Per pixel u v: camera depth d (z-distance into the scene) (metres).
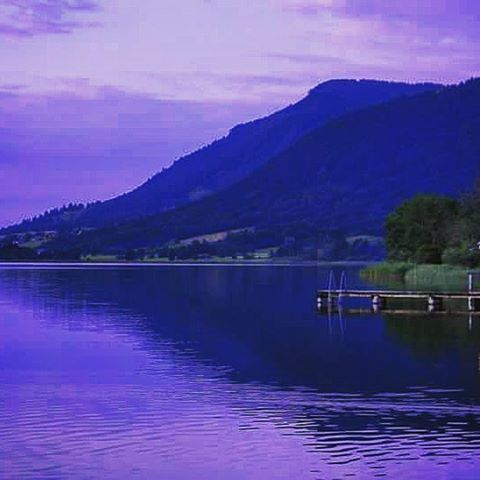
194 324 98.38
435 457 42.16
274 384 59.38
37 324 98.62
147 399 54.62
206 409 51.84
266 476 39.94
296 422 48.53
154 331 91.25
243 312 112.75
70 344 80.88
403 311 109.19
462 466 40.88
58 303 130.00
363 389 57.44
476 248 182.00
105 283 194.12
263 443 44.69
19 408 52.12
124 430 47.12
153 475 40.22
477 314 104.69
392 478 39.44
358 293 117.12
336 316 104.94
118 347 78.62
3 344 80.94
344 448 43.75
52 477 39.91
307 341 81.81
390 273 193.50
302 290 163.00
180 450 43.56
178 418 49.62
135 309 118.62
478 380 60.34
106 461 42.00
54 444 44.56
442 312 107.44
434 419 49.03
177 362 69.50
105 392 56.94
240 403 53.38
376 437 45.53
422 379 60.88
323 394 55.91
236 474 40.28
